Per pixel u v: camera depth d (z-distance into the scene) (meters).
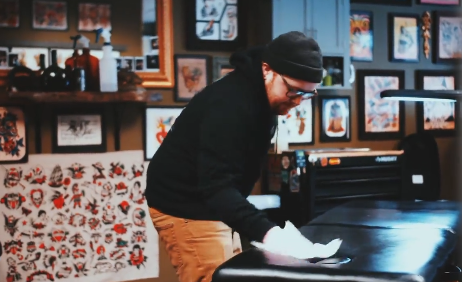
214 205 1.82
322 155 3.76
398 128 4.73
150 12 3.88
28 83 3.43
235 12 4.13
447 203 2.56
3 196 3.63
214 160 1.84
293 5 3.94
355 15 4.55
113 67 3.55
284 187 3.88
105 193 3.82
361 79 4.58
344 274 1.35
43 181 3.70
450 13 4.84
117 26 3.81
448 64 4.84
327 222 2.12
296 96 1.95
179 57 3.98
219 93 1.91
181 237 2.11
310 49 1.88
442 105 4.86
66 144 3.73
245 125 1.89
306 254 1.56
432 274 1.39
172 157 2.07
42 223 3.70
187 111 2.03
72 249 3.76
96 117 3.79
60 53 3.68
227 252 2.11
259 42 4.10
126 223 3.88
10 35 3.59
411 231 1.89
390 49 4.69
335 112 4.50
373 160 3.95
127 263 3.88
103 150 3.80
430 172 4.68
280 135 4.18
